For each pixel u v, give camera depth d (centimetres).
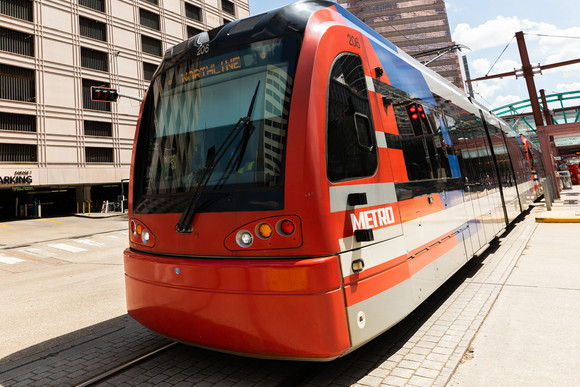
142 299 299
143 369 300
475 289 488
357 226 266
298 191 242
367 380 267
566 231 901
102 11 2828
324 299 233
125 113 2906
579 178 3145
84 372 305
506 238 860
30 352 367
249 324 242
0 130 2291
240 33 299
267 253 246
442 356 301
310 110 252
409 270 323
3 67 2345
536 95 1811
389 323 285
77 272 835
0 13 2328
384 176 312
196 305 260
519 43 1838
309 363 296
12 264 1032
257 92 278
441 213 421
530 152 1622
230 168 272
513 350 308
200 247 270
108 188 3198
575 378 260
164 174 315
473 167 605
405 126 378
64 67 2594
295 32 274
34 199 2775
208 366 301
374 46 360
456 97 613
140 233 318
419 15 9194
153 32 3120
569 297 432
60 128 2556
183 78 323
